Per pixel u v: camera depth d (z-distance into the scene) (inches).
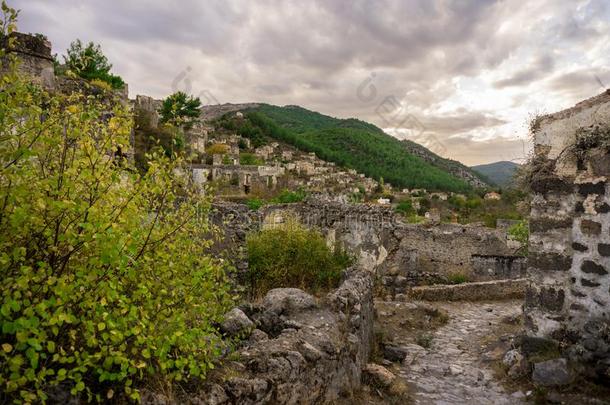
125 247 135.6
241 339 224.4
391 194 3056.1
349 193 2469.2
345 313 286.5
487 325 465.1
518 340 340.8
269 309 273.1
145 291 140.6
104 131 150.4
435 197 3026.6
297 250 460.1
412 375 301.3
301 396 185.9
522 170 295.0
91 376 130.2
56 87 330.6
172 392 137.6
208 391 144.6
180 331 140.1
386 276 647.1
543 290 281.4
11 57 138.6
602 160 268.8
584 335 265.4
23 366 122.1
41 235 132.6
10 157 127.0
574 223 274.8
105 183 141.4
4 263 120.8
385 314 463.5
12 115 134.6
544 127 286.2
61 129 144.1
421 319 463.2
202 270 163.5
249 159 2335.1
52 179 129.8
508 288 626.5
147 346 133.0
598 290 266.8
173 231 164.1
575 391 245.8
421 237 884.0
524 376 276.8
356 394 243.6
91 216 134.5
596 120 270.7
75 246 133.3
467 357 346.3
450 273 868.0
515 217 1571.1
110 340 133.9
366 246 631.2
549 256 281.0
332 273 461.4
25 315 118.6
